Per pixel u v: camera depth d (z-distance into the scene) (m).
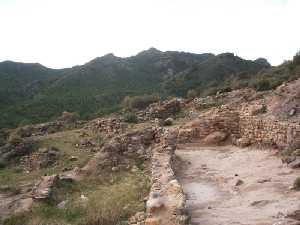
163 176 15.24
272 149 23.08
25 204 17.39
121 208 13.95
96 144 32.12
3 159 31.50
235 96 43.84
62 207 16.27
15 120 60.06
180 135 28.11
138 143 23.84
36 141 35.03
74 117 51.31
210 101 43.81
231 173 18.25
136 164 21.91
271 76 57.47
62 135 36.94
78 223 13.59
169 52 139.00
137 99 54.41
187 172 19.11
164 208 11.66
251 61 117.25
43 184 18.84
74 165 26.59
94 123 39.62
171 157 19.89
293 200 13.00
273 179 16.16
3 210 17.25
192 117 36.88
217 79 95.25
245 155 22.28
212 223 11.46
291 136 21.77
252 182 15.98
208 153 24.09
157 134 24.31
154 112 41.88
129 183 18.06
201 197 14.63
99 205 15.25
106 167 21.92
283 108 26.50
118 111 55.78
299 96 27.14
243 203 13.42
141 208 13.18
